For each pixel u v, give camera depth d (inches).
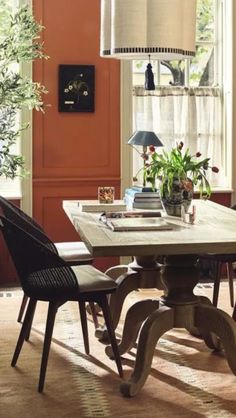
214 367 133.2
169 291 128.3
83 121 212.2
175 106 221.8
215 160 227.9
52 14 207.2
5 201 145.8
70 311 175.2
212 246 111.0
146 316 137.6
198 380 125.9
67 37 208.5
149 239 113.4
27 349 143.2
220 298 188.7
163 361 136.5
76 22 209.0
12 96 179.9
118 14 125.8
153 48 125.3
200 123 225.3
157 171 145.2
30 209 209.6
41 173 210.1
